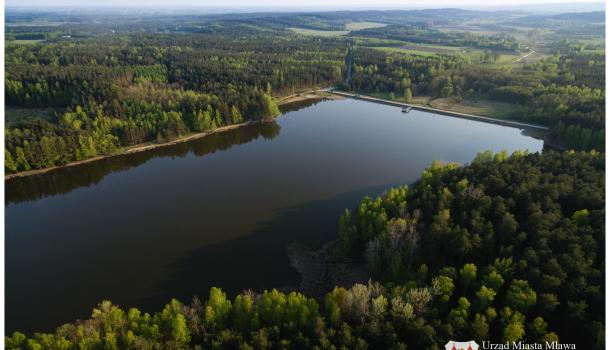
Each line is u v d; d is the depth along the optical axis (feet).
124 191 455.22
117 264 326.24
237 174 495.82
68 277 311.47
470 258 271.90
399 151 563.48
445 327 207.41
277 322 221.66
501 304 230.68
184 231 371.76
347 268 306.96
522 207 303.48
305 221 384.47
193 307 254.47
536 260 242.17
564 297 222.28
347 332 204.74
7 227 385.29
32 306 282.15
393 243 284.41
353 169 506.48
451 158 540.11
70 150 509.35
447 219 292.40
